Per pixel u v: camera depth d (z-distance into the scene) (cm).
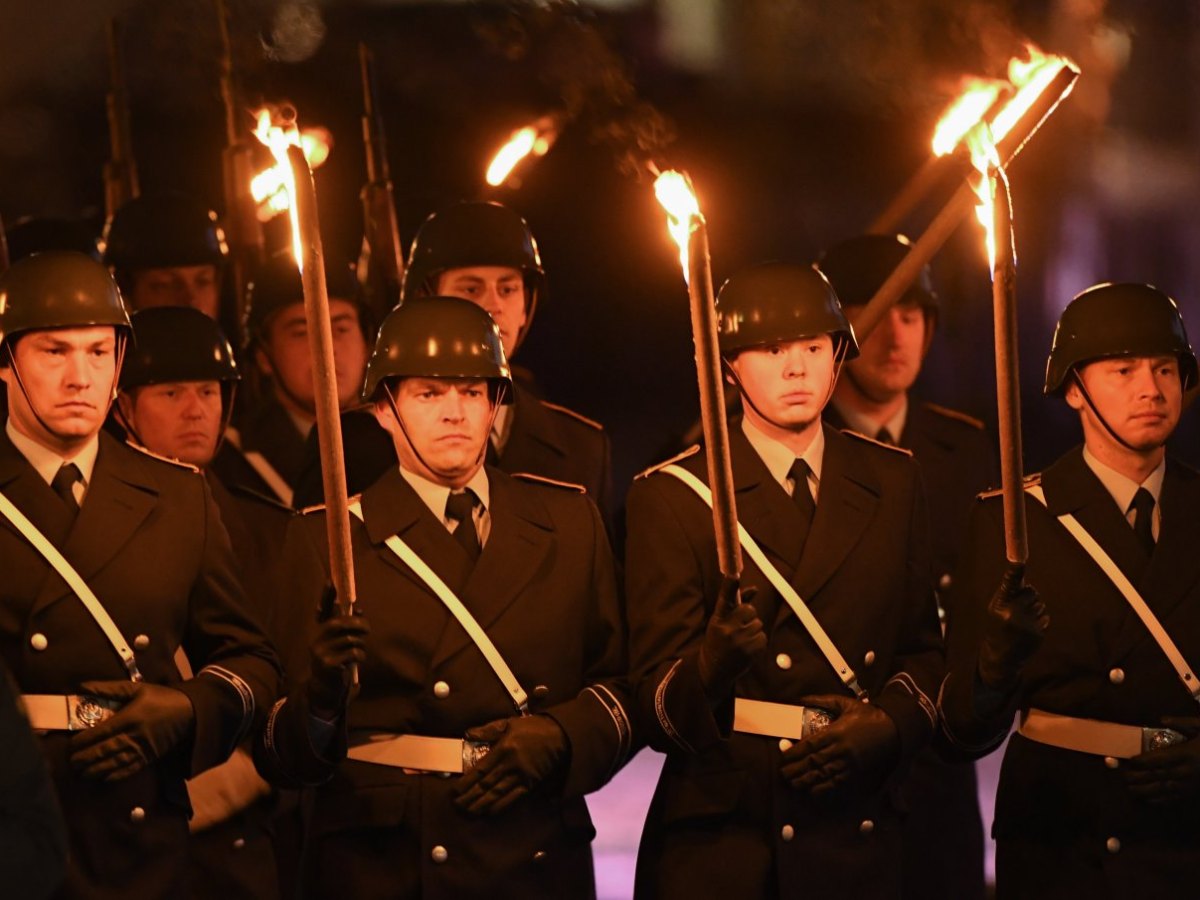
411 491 1609
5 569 1477
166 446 1823
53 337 1471
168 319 1834
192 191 3350
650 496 1641
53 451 1512
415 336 1580
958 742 1602
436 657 1559
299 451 2114
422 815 1548
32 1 3381
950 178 3647
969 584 1656
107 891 1467
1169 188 3884
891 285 1823
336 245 2438
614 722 1571
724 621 1498
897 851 1641
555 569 1608
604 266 3831
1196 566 1608
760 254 3841
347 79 3347
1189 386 1666
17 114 3431
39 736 1460
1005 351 1470
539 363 3853
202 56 2306
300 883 1591
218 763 1508
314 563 1603
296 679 1571
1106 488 1639
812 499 1644
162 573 1516
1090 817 1599
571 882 1590
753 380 1631
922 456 2036
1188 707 1597
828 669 1609
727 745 1600
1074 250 3922
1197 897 1587
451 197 2470
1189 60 3806
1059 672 1617
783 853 1582
